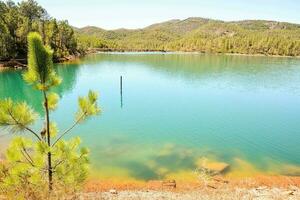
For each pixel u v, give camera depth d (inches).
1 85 1737.2
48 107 259.4
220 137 874.1
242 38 7022.6
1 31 2596.0
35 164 241.1
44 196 243.0
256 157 724.0
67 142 264.4
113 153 721.6
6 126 228.4
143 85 1898.4
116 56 5132.9
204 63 3841.0
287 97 1556.3
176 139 845.2
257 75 2529.5
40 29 3331.7
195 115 1143.0
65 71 2556.6
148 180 577.0
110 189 521.3
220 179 582.6
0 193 240.2
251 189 531.2
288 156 737.6
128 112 1164.5
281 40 6299.2
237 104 1363.2
